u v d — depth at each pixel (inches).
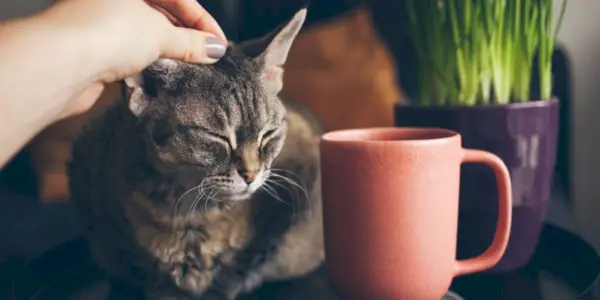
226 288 23.7
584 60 36.1
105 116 24.9
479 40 25.1
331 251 21.1
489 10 24.7
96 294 24.1
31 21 19.3
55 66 19.1
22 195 36.6
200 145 22.8
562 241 27.3
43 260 26.8
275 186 24.5
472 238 24.5
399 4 37.0
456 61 25.3
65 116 24.9
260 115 23.7
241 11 36.7
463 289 23.8
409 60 36.8
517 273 24.8
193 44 21.9
